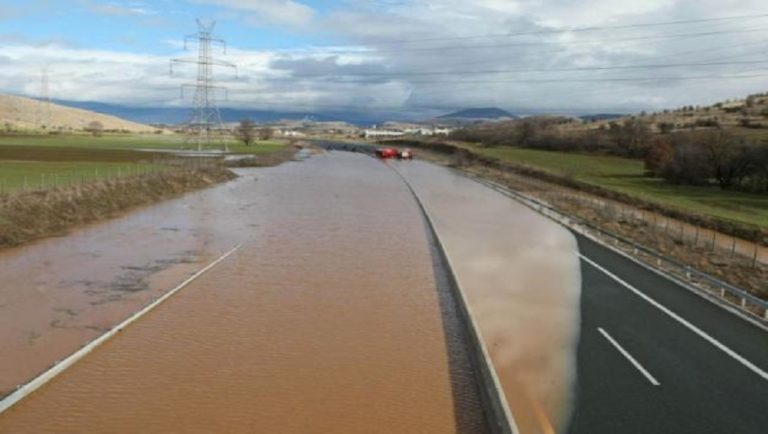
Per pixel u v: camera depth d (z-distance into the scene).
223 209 41.72
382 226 36.47
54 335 16.69
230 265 25.42
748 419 11.67
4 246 27.09
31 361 14.88
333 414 12.53
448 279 23.80
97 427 11.79
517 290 21.45
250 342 16.56
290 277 23.67
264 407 12.76
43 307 19.09
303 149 140.00
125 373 14.32
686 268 23.25
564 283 22.48
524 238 32.50
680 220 41.41
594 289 21.59
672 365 14.38
